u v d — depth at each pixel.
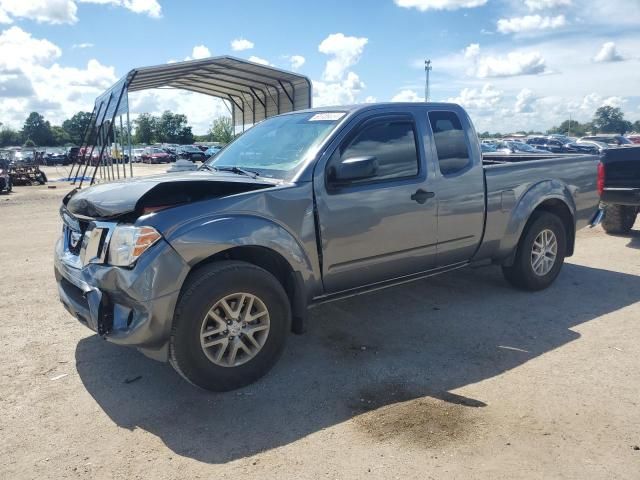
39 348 4.43
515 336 4.56
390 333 4.66
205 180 3.65
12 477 2.79
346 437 3.10
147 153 56.44
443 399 3.51
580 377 3.78
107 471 2.83
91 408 3.48
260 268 3.66
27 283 6.42
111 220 3.54
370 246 4.29
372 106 4.44
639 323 4.82
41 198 18.59
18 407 3.49
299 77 20.52
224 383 3.60
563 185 5.75
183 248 3.35
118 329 3.39
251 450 3.00
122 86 16.89
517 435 3.08
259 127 5.21
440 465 2.82
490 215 5.12
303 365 4.06
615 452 2.90
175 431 3.20
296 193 3.85
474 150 5.00
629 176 8.17
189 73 19.67
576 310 5.18
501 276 6.34
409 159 4.53
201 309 3.42
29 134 141.12
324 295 4.21
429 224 4.64
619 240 8.55
